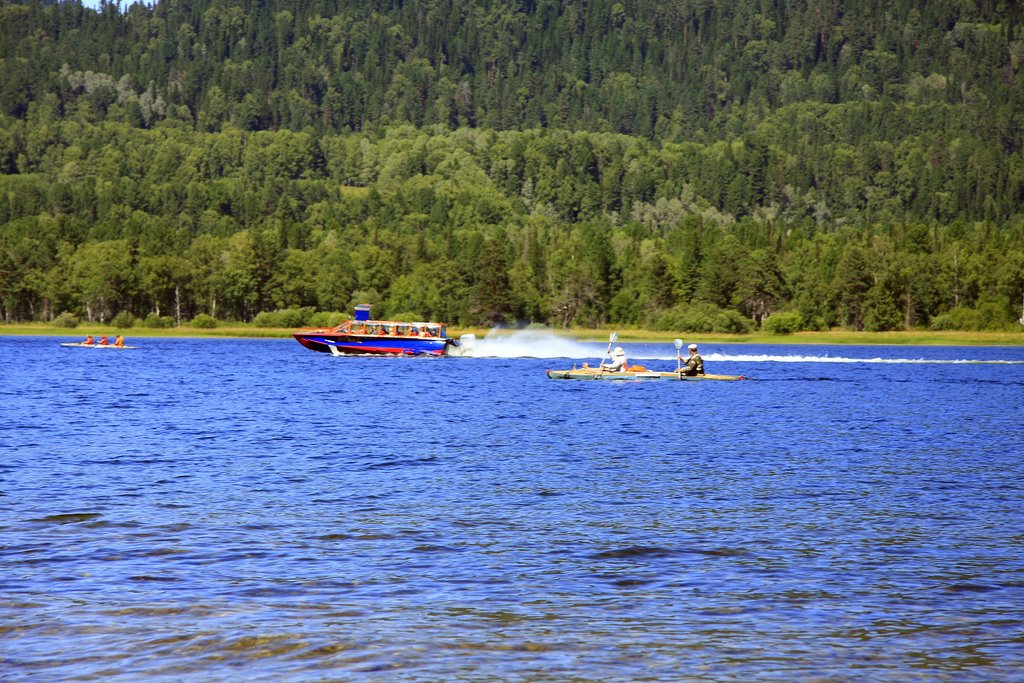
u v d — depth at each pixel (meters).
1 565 46.47
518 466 75.88
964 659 36.03
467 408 123.44
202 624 39.06
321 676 34.47
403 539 52.03
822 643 37.47
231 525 54.84
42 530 53.28
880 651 36.75
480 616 40.22
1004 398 145.38
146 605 41.16
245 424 103.31
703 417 114.31
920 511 59.53
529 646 37.09
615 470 74.25
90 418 107.81
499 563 47.62
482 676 34.47
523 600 42.16
